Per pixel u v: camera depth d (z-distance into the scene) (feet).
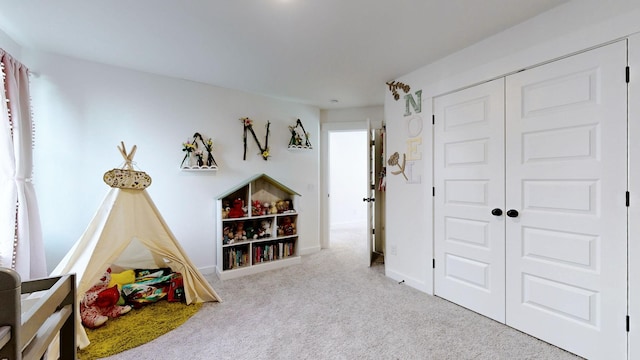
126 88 9.21
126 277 8.39
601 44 5.28
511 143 6.68
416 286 9.14
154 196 9.77
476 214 7.44
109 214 6.85
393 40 7.21
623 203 5.09
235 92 11.42
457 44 7.43
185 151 10.28
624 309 5.10
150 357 5.65
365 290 9.03
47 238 8.16
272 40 7.21
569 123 5.73
